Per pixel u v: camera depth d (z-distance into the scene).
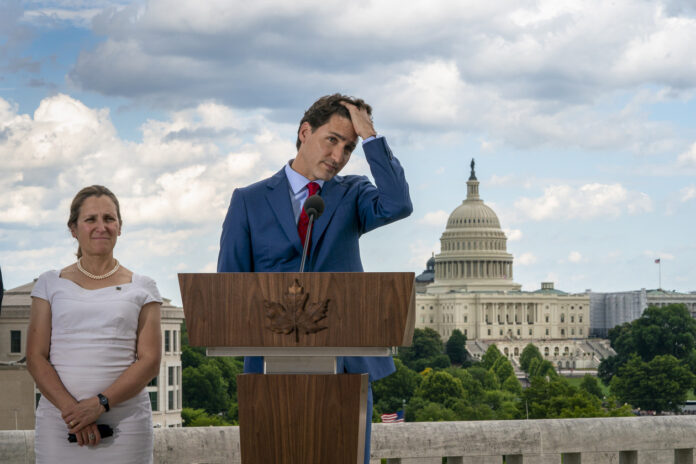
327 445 4.61
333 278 4.58
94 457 5.51
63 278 5.77
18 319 66.75
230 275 4.63
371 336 4.57
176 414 95.00
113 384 5.54
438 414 136.62
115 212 5.82
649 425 8.44
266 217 5.83
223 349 4.71
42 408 5.62
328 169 5.71
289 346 4.61
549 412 123.19
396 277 4.55
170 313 94.19
